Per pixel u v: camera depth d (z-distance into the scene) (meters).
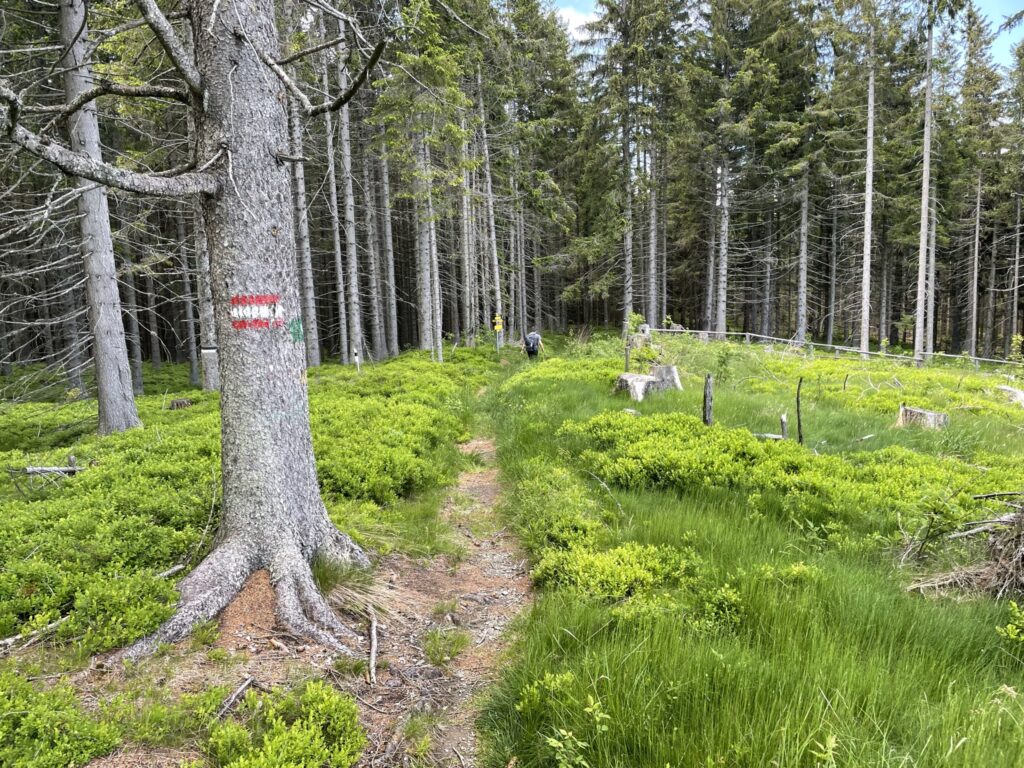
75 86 8.91
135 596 3.41
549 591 4.38
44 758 2.27
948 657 3.24
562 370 15.54
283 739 2.49
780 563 4.52
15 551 4.01
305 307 21.95
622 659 3.11
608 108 25.53
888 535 5.20
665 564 4.57
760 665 3.02
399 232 35.97
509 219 29.88
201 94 3.72
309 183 25.06
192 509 4.91
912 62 26.30
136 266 14.46
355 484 6.45
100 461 6.93
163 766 2.40
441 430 9.88
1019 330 34.44
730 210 29.11
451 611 4.30
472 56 17.88
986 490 6.04
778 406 10.98
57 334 20.31
